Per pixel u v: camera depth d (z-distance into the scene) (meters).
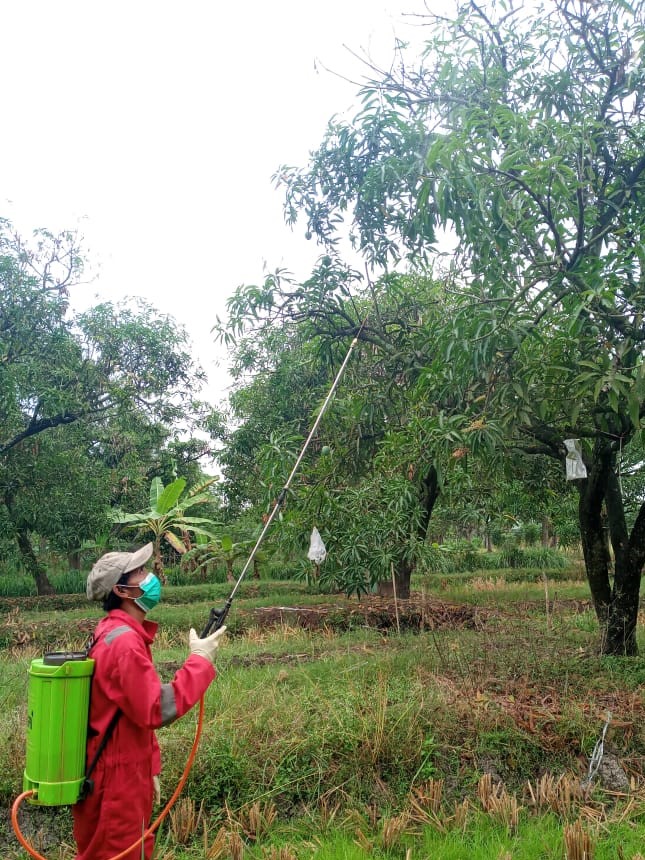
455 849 3.97
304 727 4.98
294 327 12.77
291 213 7.77
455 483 7.86
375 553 6.81
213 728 4.88
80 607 15.04
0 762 4.54
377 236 7.30
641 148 6.53
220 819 4.25
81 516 13.29
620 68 6.57
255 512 14.85
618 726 5.21
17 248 12.27
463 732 5.07
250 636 9.71
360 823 4.27
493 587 16.58
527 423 5.73
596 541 7.84
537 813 4.48
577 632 9.04
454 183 5.36
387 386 7.73
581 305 5.01
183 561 16.25
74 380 13.16
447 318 6.28
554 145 6.02
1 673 7.14
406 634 9.01
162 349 14.62
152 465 18.45
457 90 6.44
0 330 11.95
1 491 13.22
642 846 4.00
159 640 9.54
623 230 5.70
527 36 6.80
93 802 2.81
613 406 5.12
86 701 2.83
